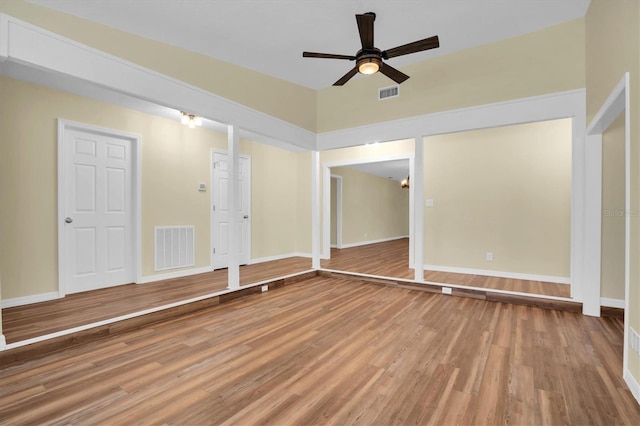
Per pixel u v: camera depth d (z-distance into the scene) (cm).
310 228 690
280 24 321
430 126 420
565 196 440
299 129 495
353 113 489
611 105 242
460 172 517
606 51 257
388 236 1084
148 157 446
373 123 470
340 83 337
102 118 396
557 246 443
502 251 482
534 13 320
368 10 304
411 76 435
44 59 244
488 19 329
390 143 591
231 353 240
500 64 372
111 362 225
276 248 661
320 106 525
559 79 341
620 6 222
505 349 246
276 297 396
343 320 312
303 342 259
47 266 350
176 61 336
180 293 378
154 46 317
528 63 356
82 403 177
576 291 339
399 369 215
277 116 455
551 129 450
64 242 364
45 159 349
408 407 174
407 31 346
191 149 502
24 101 333
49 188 352
